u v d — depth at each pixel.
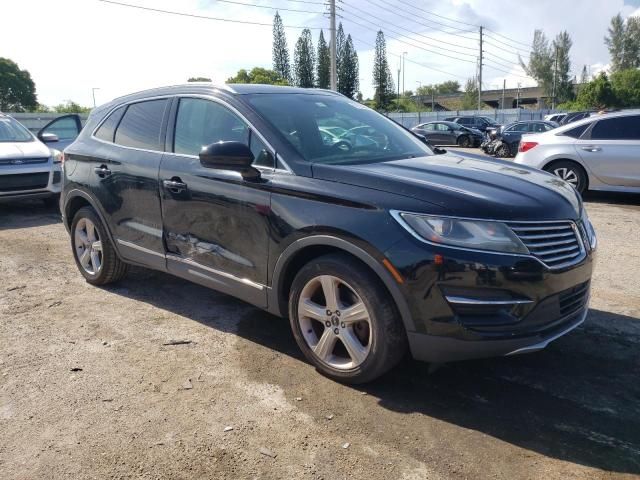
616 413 3.02
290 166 3.45
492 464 2.61
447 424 2.92
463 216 2.88
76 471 2.60
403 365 3.55
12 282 5.29
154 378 3.43
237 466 2.62
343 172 3.25
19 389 3.31
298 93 4.33
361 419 2.97
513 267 2.83
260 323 4.27
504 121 46.22
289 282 3.56
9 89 61.75
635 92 61.19
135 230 4.48
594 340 3.91
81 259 5.20
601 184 9.16
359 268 3.09
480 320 2.87
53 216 8.76
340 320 3.24
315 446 2.75
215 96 4.02
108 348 3.86
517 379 3.38
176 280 5.30
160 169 4.18
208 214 3.83
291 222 3.32
